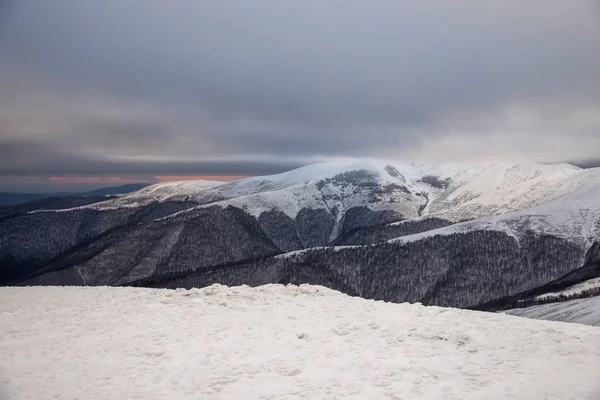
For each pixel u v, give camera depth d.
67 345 19.67
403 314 21.05
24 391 15.00
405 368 15.20
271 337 19.05
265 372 15.52
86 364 17.30
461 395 13.06
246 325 20.84
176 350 18.14
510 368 14.67
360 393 13.62
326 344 17.89
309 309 22.72
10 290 36.38
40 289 36.19
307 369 15.58
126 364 17.05
